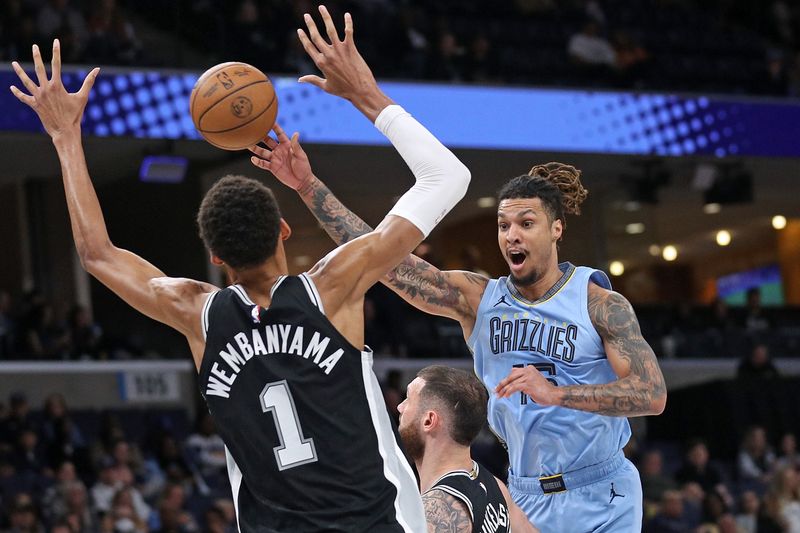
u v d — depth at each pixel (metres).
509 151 16.25
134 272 3.18
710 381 16.94
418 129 3.34
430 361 16.58
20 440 12.76
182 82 14.05
